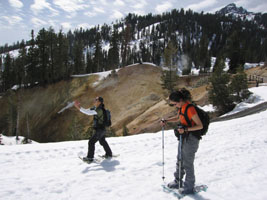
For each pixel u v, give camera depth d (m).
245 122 11.10
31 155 6.01
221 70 27.66
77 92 54.47
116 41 68.00
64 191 3.75
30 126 49.94
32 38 60.16
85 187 3.89
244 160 5.07
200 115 3.28
